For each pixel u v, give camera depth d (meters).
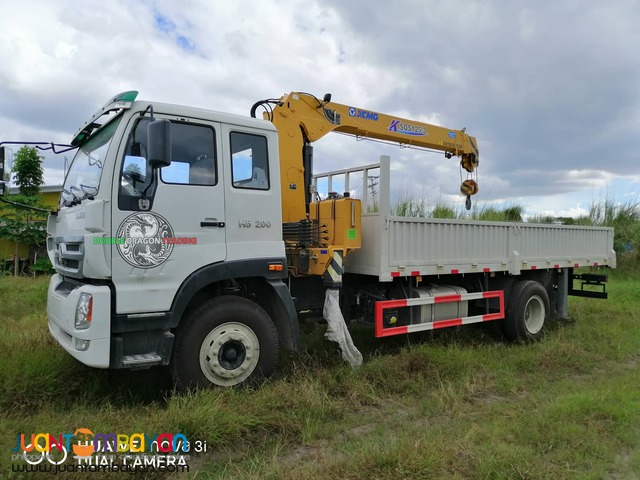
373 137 7.34
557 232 7.80
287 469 3.28
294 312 4.85
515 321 6.95
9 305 8.21
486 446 3.55
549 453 3.50
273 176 4.83
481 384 5.05
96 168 4.31
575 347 6.49
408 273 5.76
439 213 9.52
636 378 5.32
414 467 3.19
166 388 4.62
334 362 5.45
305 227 5.48
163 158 3.79
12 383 4.14
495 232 6.79
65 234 4.64
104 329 3.84
